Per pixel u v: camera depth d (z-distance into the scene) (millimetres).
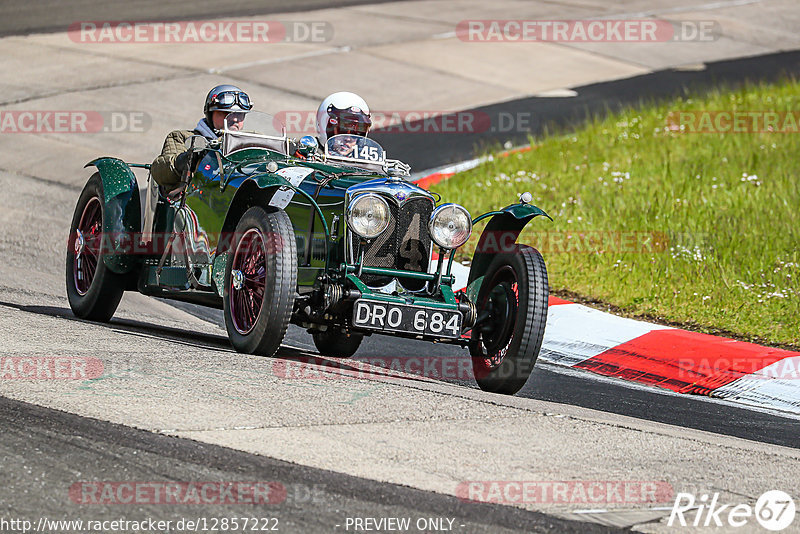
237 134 27078
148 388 19406
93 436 16438
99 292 29500
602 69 79500
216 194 26344
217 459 15680
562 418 20047
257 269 24250
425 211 24391
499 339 24672
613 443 18516
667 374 28203
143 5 95562
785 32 96250
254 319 24203
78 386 19234
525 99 70000
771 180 47594
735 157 52250
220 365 21984
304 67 74500
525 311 23797
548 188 48156
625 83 75062
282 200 25234
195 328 31828
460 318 23688
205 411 18062
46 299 32688
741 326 31984
